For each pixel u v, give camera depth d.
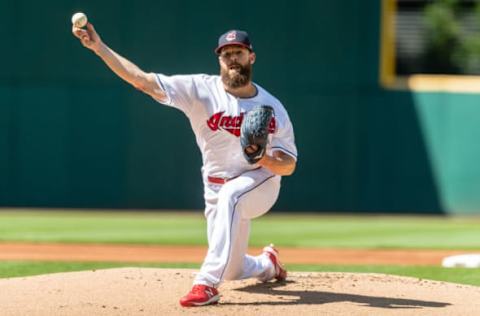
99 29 67.12
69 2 67.00
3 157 67.00
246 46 21.78
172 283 24.58
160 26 67.00
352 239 49.44
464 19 84.75
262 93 22.52
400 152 66.50
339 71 66.88
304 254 42.41
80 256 40.25
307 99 67.06
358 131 66.81
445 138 66.25
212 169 22.77
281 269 25.06
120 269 27.05
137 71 21.91
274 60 67.00
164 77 22.11
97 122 67.00
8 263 36.56
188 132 66.75
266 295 23.06
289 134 22.45
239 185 21.98
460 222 61.03
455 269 34.56
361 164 66.81
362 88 66.75
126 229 53.31
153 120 66.88
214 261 21.58
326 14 66.88
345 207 66.88
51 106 67.00
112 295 22.84
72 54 66.94
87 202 67.00
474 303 22.78
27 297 22.67
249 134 20.91
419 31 84.00
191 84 22.16
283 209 67.00
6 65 67.00
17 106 66.94
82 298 22.48
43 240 46.88
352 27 66.81
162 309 21.14
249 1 66.94
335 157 66.94
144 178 67.00
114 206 67.00
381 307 21.83
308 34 66.94
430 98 66.31
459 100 66.06
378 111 66.75
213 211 22.89
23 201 67.06
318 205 66.94
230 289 23.95
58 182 66.88
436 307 22.05
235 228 21.77
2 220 58.00
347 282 25.39
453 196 66.12
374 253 43.09
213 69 66.88
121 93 66.94
